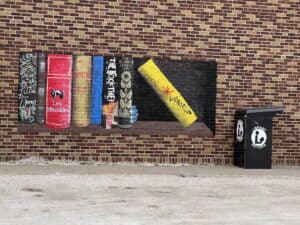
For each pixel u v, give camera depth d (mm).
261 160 11703
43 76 11516
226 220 7215
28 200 8016
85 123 11695
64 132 11578
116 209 7645
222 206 8039
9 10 11312
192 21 12055
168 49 11992
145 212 7520
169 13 11969
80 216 7199
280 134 12406
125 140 11828
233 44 12219
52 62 11539
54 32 11523
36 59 11461
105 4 11703
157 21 11922
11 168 10648
